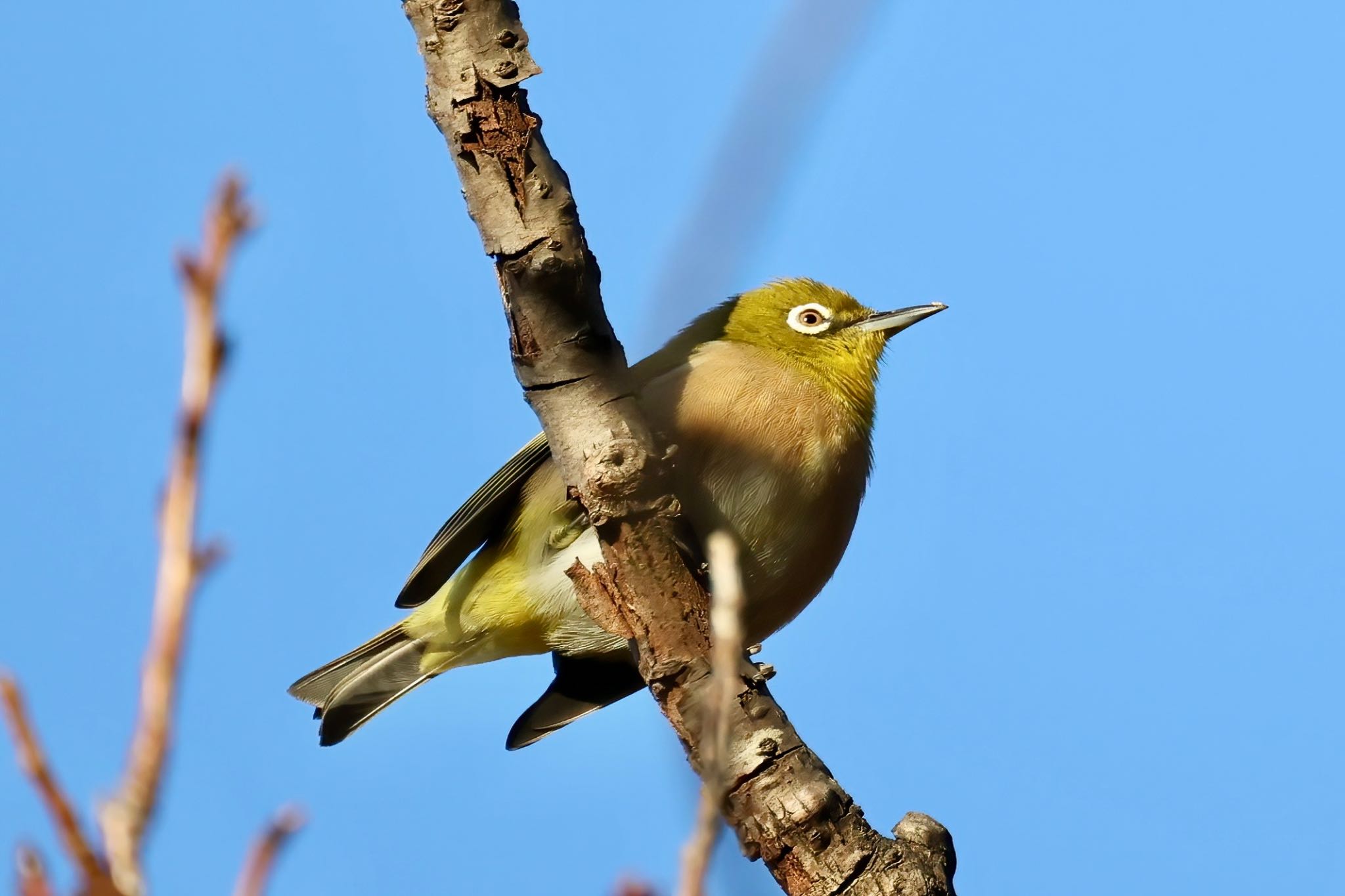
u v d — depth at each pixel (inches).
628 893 147.3
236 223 139.2
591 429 360.8
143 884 126.3
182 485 135.0
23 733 126.7
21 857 128.1
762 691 359.9
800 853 348.2
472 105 349.4
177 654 131.0
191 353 136.6
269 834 134.6
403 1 358.9
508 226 350.6
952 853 360.8
